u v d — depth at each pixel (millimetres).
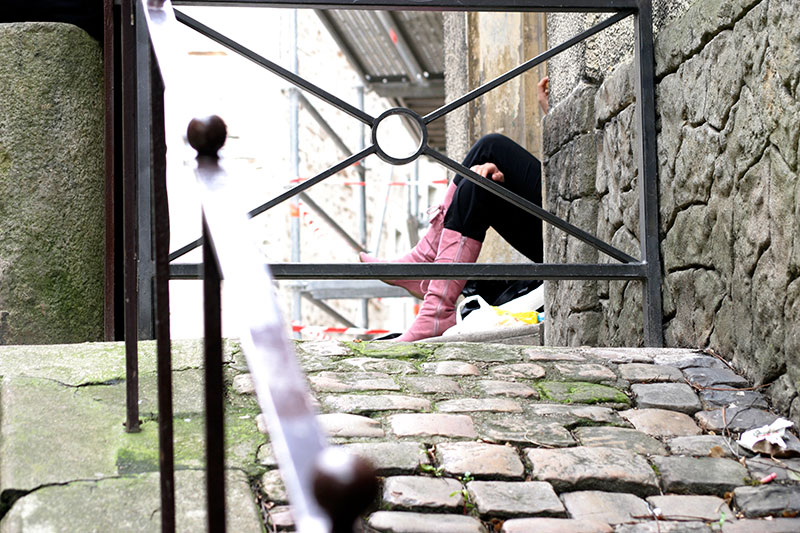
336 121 12125
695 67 2748
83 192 3084
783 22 2240
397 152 12398
